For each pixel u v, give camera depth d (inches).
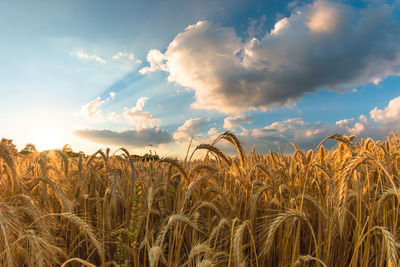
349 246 141.5
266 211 157.8
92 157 176.7
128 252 124.3
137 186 104.1
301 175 171.2
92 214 165.6
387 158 157.2
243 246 127.2
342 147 159.0
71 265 133.6
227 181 183.8
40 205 153.4
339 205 107.2
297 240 112.6
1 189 152.5
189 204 153.2
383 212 131.2
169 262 113.7
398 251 96.1
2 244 98.7
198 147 146.0
